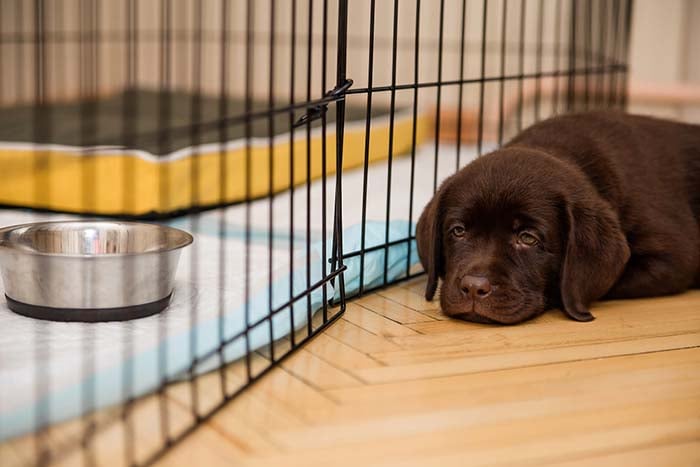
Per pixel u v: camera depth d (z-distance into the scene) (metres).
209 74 2.19
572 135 1.16
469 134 2.00
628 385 0.89
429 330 1.02
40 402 0.77
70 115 1.71
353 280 1.10
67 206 1.29
